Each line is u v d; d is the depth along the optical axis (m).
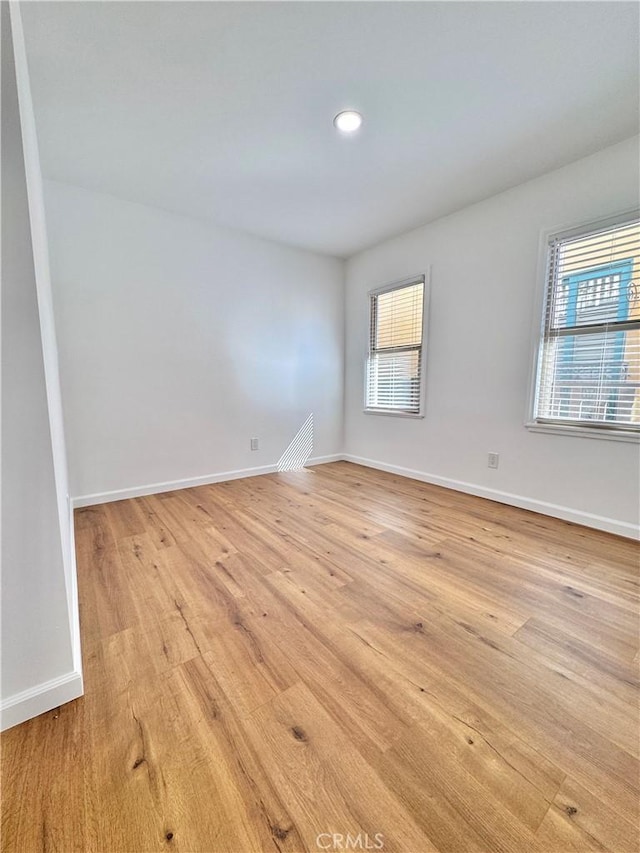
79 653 1.24
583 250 2.34
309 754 0.95
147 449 3.09
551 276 2.49
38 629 1.04
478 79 1.65
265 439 3.80
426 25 1.39
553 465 2.57
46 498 1.01
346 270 4.21
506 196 2.67
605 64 1.58
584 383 2.40
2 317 0.91
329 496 3.08
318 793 0.86
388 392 3.86
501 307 2.77
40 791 0.86
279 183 2.55
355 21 1.38
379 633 1.41
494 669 1.23
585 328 2.36
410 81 1.67
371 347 4.02
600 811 0.82
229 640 1.37
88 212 2.67
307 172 2.42
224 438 3.52
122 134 2.03
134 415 3.00
